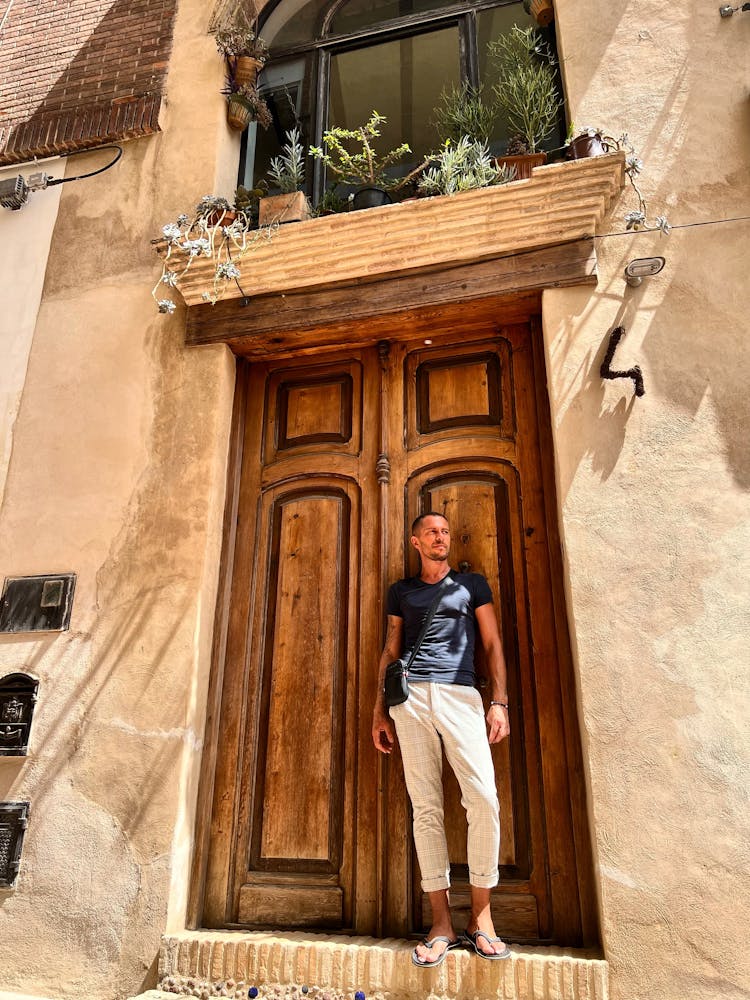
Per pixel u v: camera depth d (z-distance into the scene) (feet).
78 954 9.89
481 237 11.76
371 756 10.61
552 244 11.70
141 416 12.80
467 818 9.12
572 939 9.25
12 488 12.93
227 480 12.63
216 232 12.62
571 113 12.61
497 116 14.23
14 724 11.30
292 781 10.85
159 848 10.14
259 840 10.69
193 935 9.72
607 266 11.50
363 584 11.58
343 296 12.40
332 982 8.77
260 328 12.65
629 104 12.41
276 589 12.01
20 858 10.58
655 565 9.87
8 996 9.75
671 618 9.59
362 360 13.11
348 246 12.11
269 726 11.23
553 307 11.38
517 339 12.37
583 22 13.23
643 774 9.00
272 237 12.30
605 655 9.57
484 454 11.85
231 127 15.20
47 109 15.76
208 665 11.51
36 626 11.86
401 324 12.43
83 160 15.16
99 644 11.54
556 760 10.02
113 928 9.90
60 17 16.98
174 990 9.15
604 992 8.16
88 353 13.51
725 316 10.90
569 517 10.31
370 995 8.59
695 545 9.87
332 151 15.74
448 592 10.19
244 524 12.53
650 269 11.08
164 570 11.69
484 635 10.07
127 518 12.19
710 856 8.55
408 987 8.54
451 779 10.23
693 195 11.62
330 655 11.37
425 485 11.96
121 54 15.94
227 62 15.19
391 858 10.11
